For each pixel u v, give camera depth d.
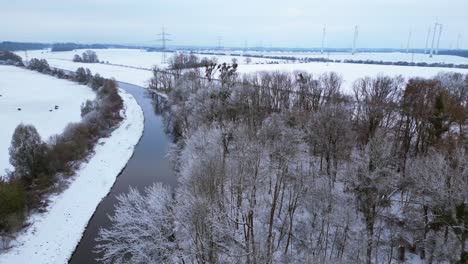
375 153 28.33
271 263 25.59
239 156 30.03
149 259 26.72
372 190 27.59
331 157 39.03
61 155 47.38
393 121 44.59
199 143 39.09
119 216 29.98
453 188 24.41
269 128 36.62
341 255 28.53
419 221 29.25
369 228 27.56
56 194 41.28
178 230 27.72
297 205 33.47
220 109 50.56
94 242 33.88
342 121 38.22
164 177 46.94
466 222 23.38
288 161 32.81
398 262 28.44
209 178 26.66
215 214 25.50
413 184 29.59
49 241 33.44
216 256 24.23
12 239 32.47
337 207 30.83
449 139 34.75
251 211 27.67
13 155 42.09
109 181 45.84
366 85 82.56
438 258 26.33
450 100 41.03
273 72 102.31
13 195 33.69
